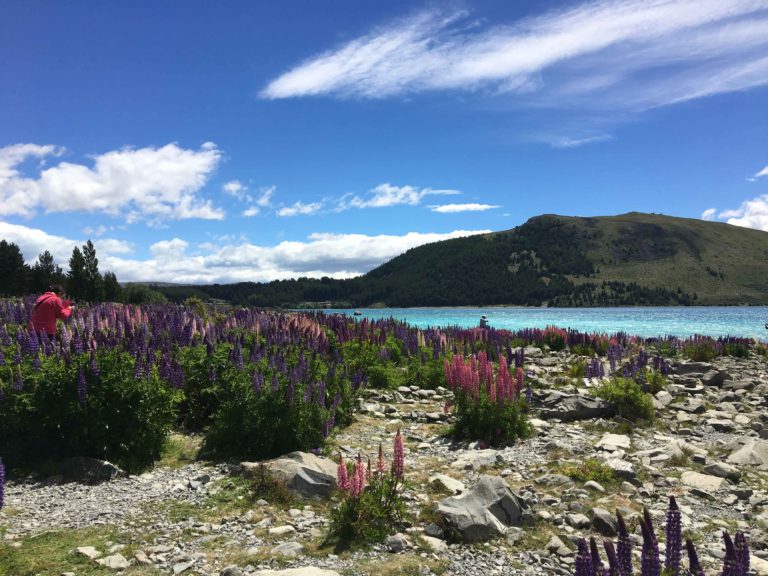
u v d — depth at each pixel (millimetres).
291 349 7328
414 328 13227
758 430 6109
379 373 8617
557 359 12086
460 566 3225
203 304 15852
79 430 4730
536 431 5945
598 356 13117
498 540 3527
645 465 4844
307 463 4500
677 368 9992
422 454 5328
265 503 3965
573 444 5453
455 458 5188
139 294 41031
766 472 4762
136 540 3396
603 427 6164
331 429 5938
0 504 3271
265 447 5008
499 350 10820
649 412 6492
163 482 4395
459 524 3564
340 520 3537
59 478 4406
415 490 4289
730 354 14250
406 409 7145
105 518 3707
